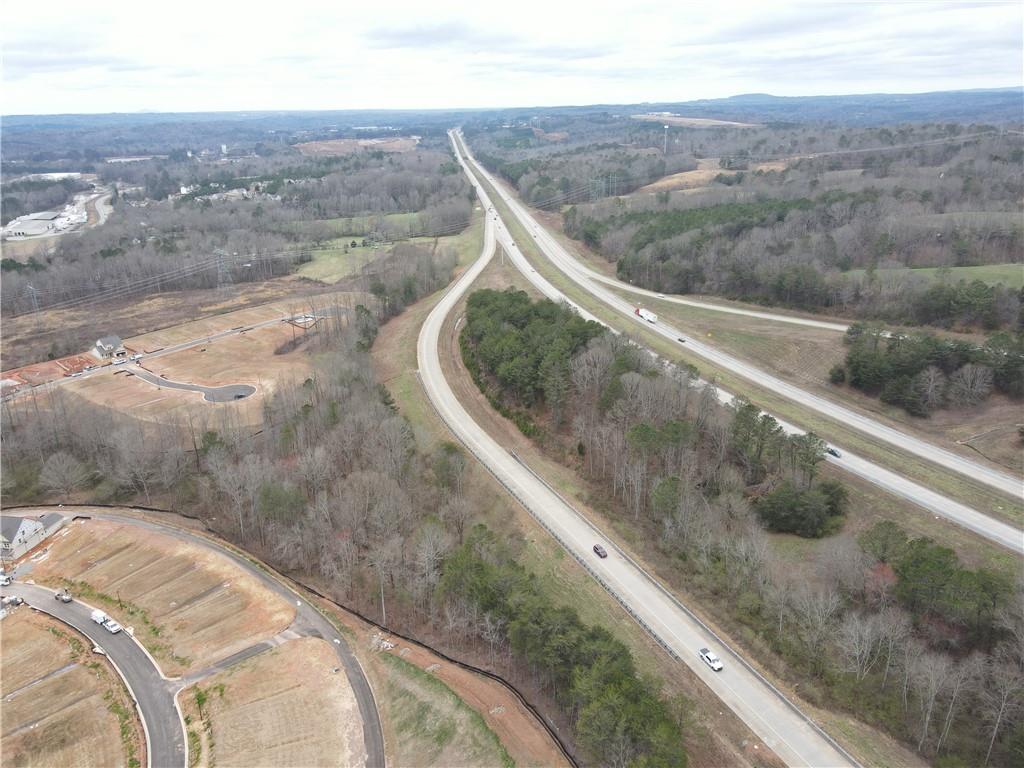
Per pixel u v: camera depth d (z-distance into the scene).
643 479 108.12
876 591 84.69
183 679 87.19
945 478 108.56
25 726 82.38
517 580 83.94
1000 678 67.12
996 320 149.25
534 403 136.62
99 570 108.50
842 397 137.50
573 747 71.06
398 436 117.44
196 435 140.88
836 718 71.25
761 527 100.19
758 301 189.00
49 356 194.00
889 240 194.12
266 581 103.50
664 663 78.38
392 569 96.31
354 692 82.81
